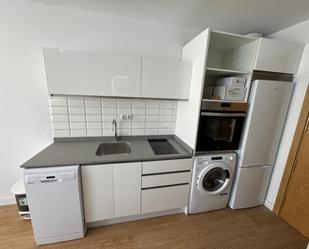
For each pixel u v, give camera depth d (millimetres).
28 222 1729
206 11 1668
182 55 2088
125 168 1575
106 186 1563
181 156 1724
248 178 1985
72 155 1564
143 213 1788
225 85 1803
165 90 1800
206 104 1660
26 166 1327
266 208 2154
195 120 1717
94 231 1669
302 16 1648
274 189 2078
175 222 1843
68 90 1555
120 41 1882
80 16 1716
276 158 2057
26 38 1634
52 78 1497
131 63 1644
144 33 1935
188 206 1935
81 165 1452
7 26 1570
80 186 1482
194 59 1762
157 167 1675
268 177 2082
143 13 1750
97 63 1562
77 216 1501
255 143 1872
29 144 1878
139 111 2117
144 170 1640
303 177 1738
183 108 2031
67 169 1379
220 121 1775
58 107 1842
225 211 2057
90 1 1542
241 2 1478
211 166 1803
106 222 1752
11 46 1617
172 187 1786
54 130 1892
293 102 1848
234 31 2121
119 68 1626
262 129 1846
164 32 1996
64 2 1574
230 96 1735
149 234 1671
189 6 1584
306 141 1706
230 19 1820
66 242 1534
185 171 1790
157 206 1797
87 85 1585
